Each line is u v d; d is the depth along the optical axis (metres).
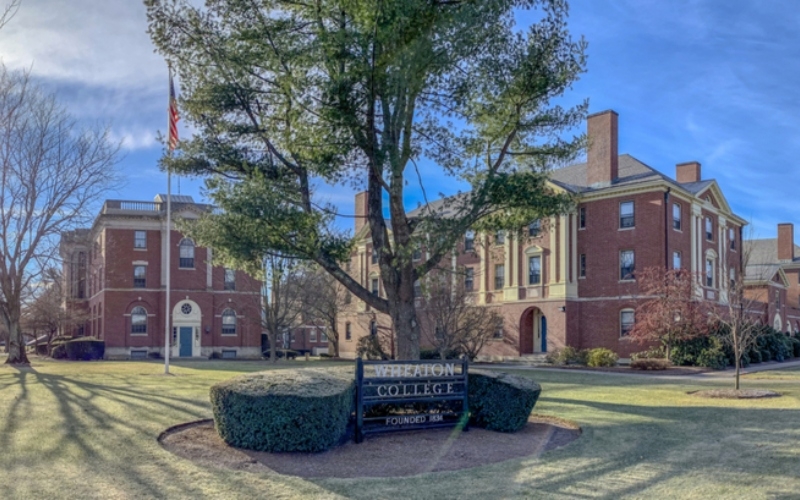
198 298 47.06
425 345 35.53
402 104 11.80
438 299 28.41
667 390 17.30
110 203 46.06
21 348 29.91
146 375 21.20
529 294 35.44
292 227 12.80
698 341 28.33
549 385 18.95
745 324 18.48
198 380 18.78
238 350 47.72
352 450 8.88
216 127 14.80
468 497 6.63
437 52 11.33
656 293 30.19
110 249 45.59
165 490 6.54
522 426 10.61
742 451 8.83
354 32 11.18
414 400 9.95
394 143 12.09
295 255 13.45
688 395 15.84
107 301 45.28
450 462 8.28
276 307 39.22
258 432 8.47
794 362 34.12
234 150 15.05
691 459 8.39
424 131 12.87
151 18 13.23
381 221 13.49
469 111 12.86
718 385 19.03
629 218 32.94
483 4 11.11
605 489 6.98
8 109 26.17
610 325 33.03
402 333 12.85
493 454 8.79
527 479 7.37
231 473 7.30
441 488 6.94
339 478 7.29
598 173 34.41
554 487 7.04
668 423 11.23
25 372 22.48
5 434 9.06
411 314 12.98
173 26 13.36
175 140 18.11
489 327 33.88
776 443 9.33
